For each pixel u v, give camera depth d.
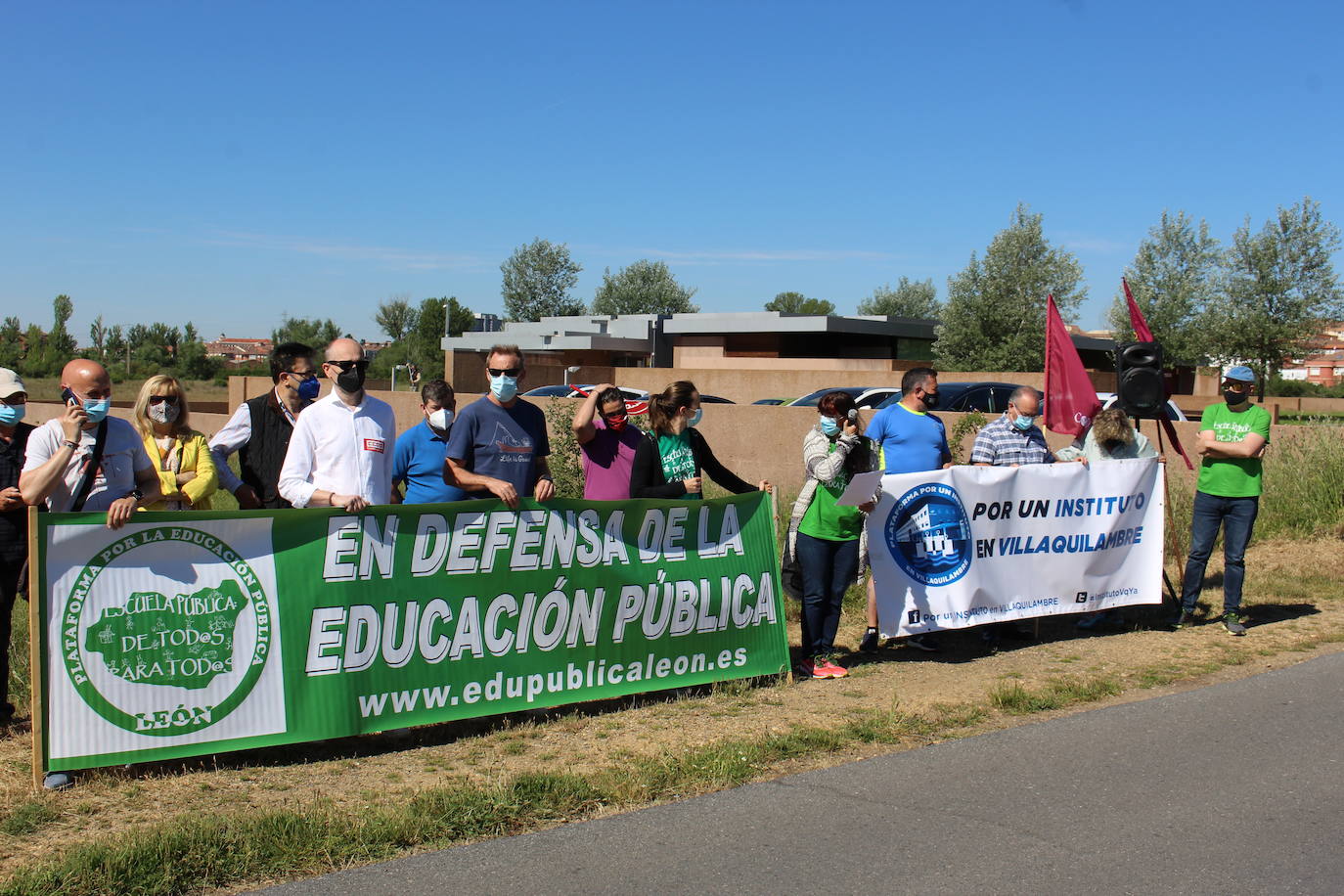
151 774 4.98
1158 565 8.22
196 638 4.97
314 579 5.22
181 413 6.09
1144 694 6.52
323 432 5.72
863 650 7.56
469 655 5.61
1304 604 9.01
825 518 6.69
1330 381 97.31
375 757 5.32
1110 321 41.03
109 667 4.81
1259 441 7.86
